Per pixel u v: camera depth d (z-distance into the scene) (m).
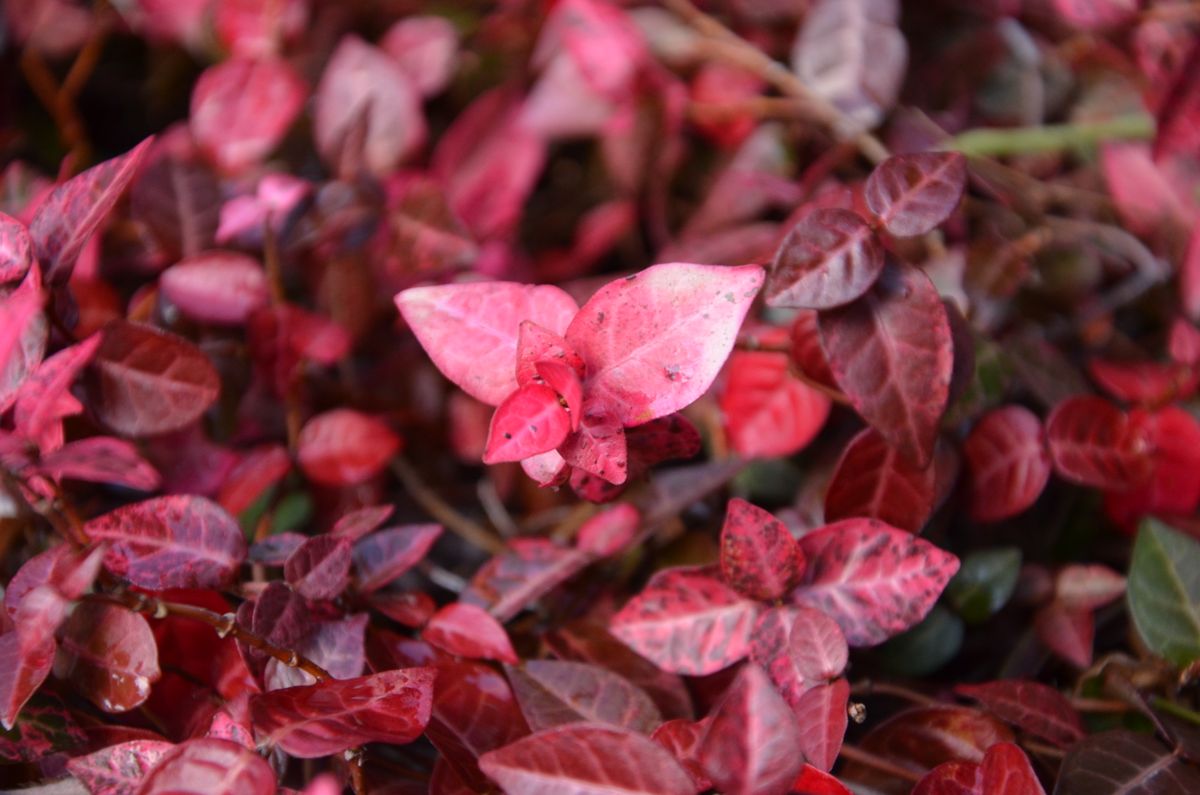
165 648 0.38
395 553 0.39
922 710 0.39
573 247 0.49
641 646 0.38
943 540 0.43
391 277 0.45
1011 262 0.44
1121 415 0.41
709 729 0.35
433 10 0.50
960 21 0.48
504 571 0.40
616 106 0.47
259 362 0.42
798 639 0.37
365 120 0.44
